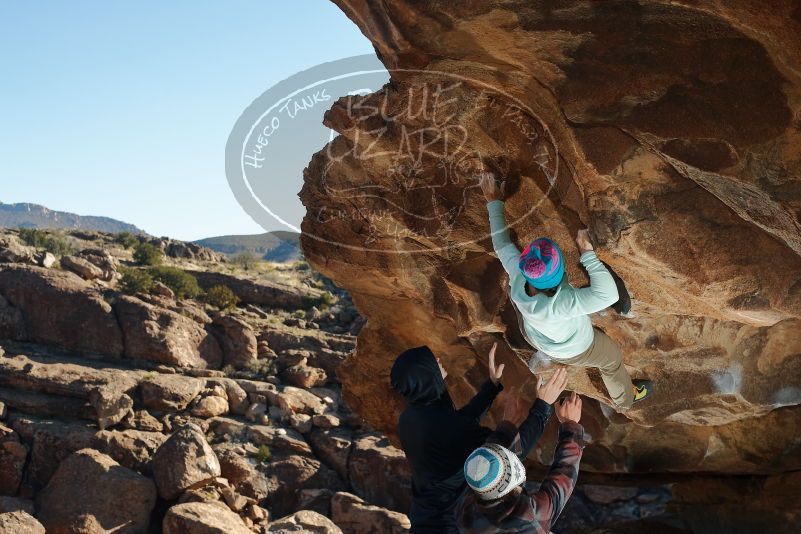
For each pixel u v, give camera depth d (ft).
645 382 20.75
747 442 31.78
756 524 36.06
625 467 35.50
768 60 12.80
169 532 99.40
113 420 119.85
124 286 160.66
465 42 14.93
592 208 16.96
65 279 147.23
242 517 109.60
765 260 16.53
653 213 16.49
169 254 235.61
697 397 24.29
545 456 35.24
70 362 134.21
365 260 26.55
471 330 25.85
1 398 119.75
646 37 13.44
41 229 229.25
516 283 16.80
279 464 121.80
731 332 22.80
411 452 14.97
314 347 156.25
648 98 14.34
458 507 13.66
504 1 13.56
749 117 13.64
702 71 13.51
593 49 14.10
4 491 108.47
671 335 23.29
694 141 14.39
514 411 15.47
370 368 37.24
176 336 143.23
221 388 135.03
